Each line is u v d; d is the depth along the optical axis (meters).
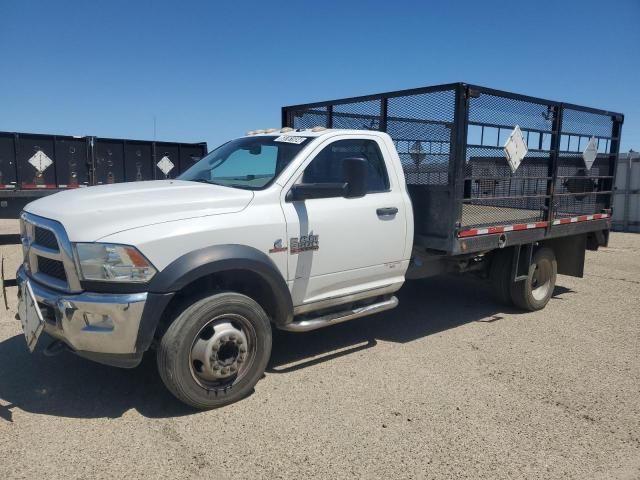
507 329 6.21
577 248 7.73
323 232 4.68
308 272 4.62
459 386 4.52
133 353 3.74
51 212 3.96
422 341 5.71
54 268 3.99
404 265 5.46
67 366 4.80
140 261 3.67
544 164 6.63
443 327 6.24
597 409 4.14
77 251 3.68
